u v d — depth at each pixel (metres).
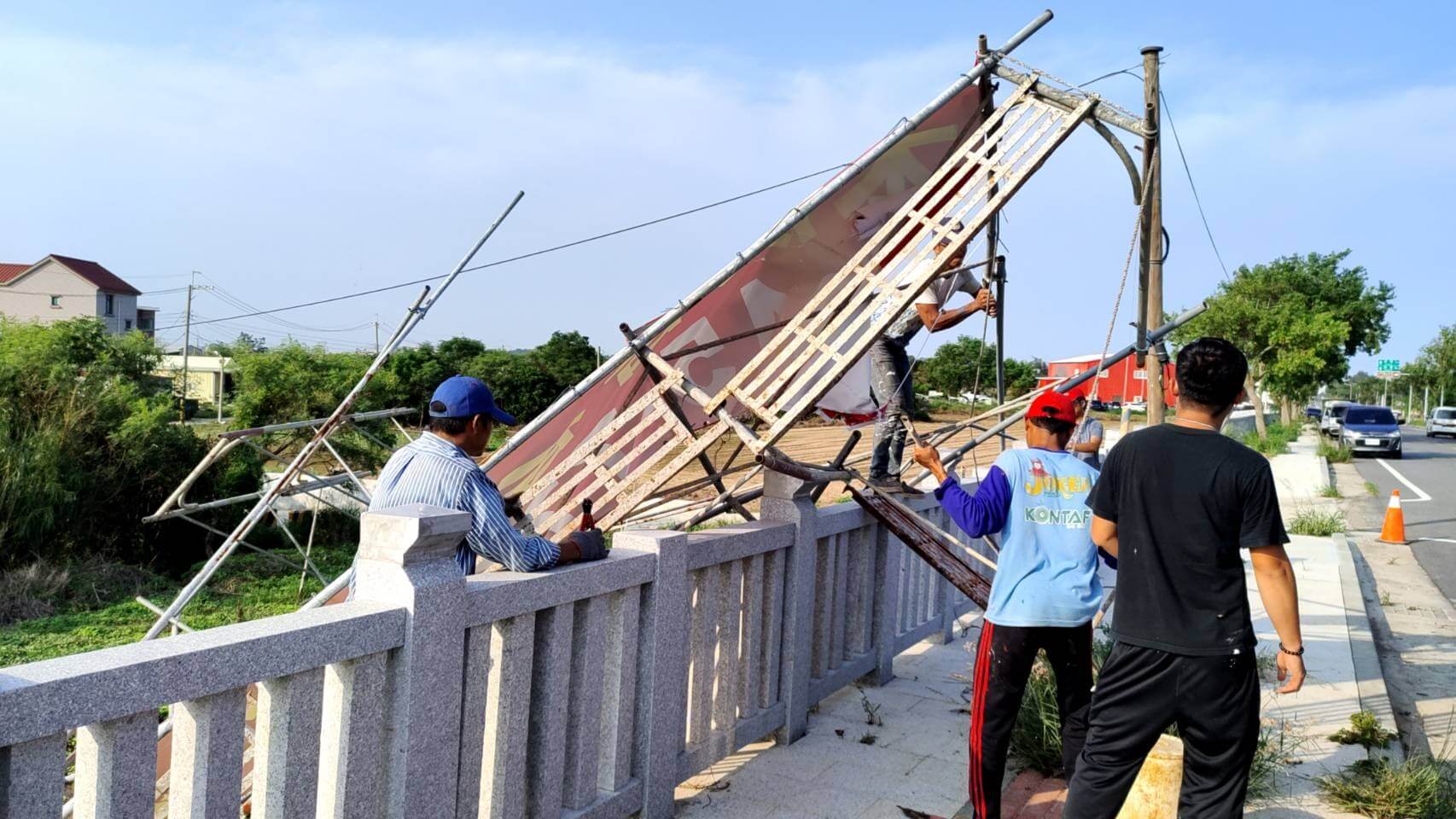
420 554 2.88
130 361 20.22
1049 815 4.40
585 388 5.06
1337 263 38.88
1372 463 32.12
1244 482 3.02
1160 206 5.77
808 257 5.88
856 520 5.96
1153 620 3.09
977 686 4.04
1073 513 3.98
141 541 15.22
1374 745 5.39
